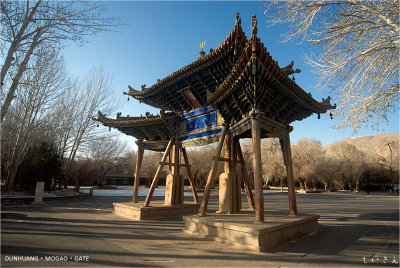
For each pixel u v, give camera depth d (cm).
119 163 5400
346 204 2589
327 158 6600
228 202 1130
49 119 3034
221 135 1149
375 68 1036
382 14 956
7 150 2767
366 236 960
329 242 852
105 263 607
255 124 931
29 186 2833
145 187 6650
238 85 970
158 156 6188
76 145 3328
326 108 1241
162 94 1515
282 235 835
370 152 7100
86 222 1220
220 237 854
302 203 2705
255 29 802
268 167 5609
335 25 1091
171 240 857
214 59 1152
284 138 1155
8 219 1247
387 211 1927
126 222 1227
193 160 5078
